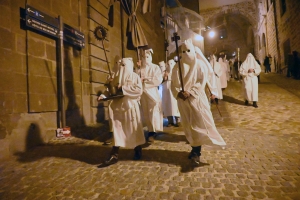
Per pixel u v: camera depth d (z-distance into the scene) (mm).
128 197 2629
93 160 3906
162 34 16484
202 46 19922
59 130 5441
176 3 18484
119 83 3684
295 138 4680
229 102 9047
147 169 3389
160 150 4258
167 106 6215
